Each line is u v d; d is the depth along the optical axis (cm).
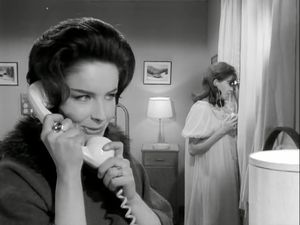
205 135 214
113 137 70
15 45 388
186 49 386
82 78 53
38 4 383
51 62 52
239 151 188
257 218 55
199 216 221
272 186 52
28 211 51
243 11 183
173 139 393
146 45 388
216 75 212
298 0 93
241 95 187
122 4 383
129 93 391
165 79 390
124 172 61
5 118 392
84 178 61
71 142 52
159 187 351
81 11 384
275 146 88
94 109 56
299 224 51
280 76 102
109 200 63
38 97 57
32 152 55
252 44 165
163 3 383
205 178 214
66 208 52
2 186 52
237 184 208
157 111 358
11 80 390
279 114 102
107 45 54
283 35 100
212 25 341
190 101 389
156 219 67
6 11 385
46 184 54
